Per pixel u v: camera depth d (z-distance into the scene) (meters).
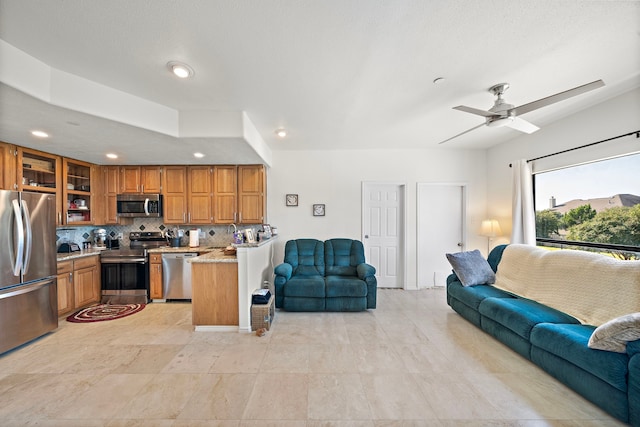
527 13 1.52
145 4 1.41
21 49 1.78
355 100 2.63
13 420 1.63
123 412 1.71
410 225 4.70
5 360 2.34
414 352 2.47
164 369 2.19
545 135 3.38
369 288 3.57
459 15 1.53
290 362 2.30
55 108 2.08
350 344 2.63
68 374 2.12
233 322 3.00
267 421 1.63
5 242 2.49
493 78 2.23
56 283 2.97
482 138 4.00
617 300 2.03
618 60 1.98
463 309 3.23
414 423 1.62
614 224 2.63
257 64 2.00
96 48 1.78
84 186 4.04
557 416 1.67
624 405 1.56
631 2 1.43
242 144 3.11
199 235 4.58
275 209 4.70
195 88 2.35
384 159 4.68
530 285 2.83
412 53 1.89
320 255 4.19
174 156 3.74
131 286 3.93
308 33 1.67
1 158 2.94
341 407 1.75
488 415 1.68
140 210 4.23
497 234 3.95
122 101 2.38
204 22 1.55
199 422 1.63
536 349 2.16
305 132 3.64
